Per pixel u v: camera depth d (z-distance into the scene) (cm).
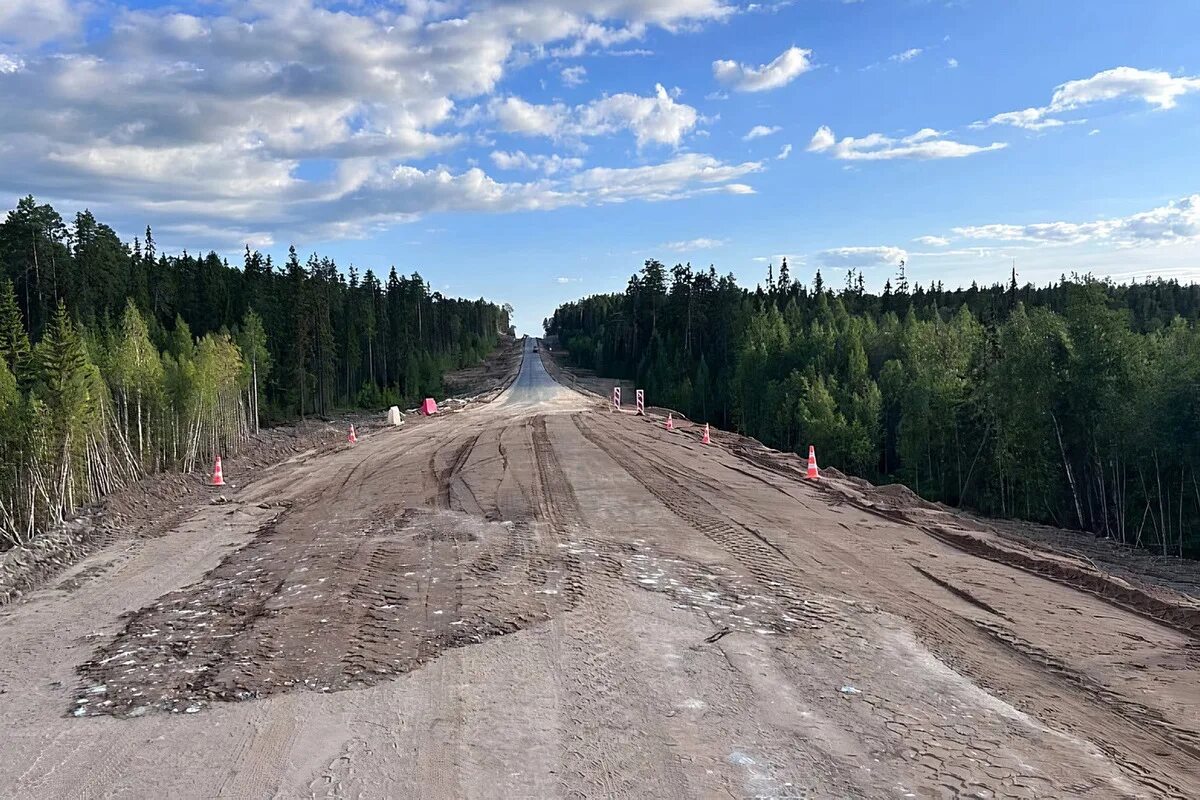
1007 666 612
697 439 2475
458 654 642
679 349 7825
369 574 907
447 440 2608
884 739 481
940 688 564
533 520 1202
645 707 533
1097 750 469
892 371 4903
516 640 671
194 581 940
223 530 1268
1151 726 505
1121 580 873
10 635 751
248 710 545
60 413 1738
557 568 905
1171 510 2730
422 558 977
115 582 957
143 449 2219
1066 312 3047
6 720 545
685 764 452
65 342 1806
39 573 1002
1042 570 927
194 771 461
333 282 8125
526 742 485
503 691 566
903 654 634
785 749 469
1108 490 3112
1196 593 1354
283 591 856
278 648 670
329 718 528
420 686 579
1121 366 2788
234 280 6619
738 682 575
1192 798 413
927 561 961
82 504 1730
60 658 678
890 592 820
